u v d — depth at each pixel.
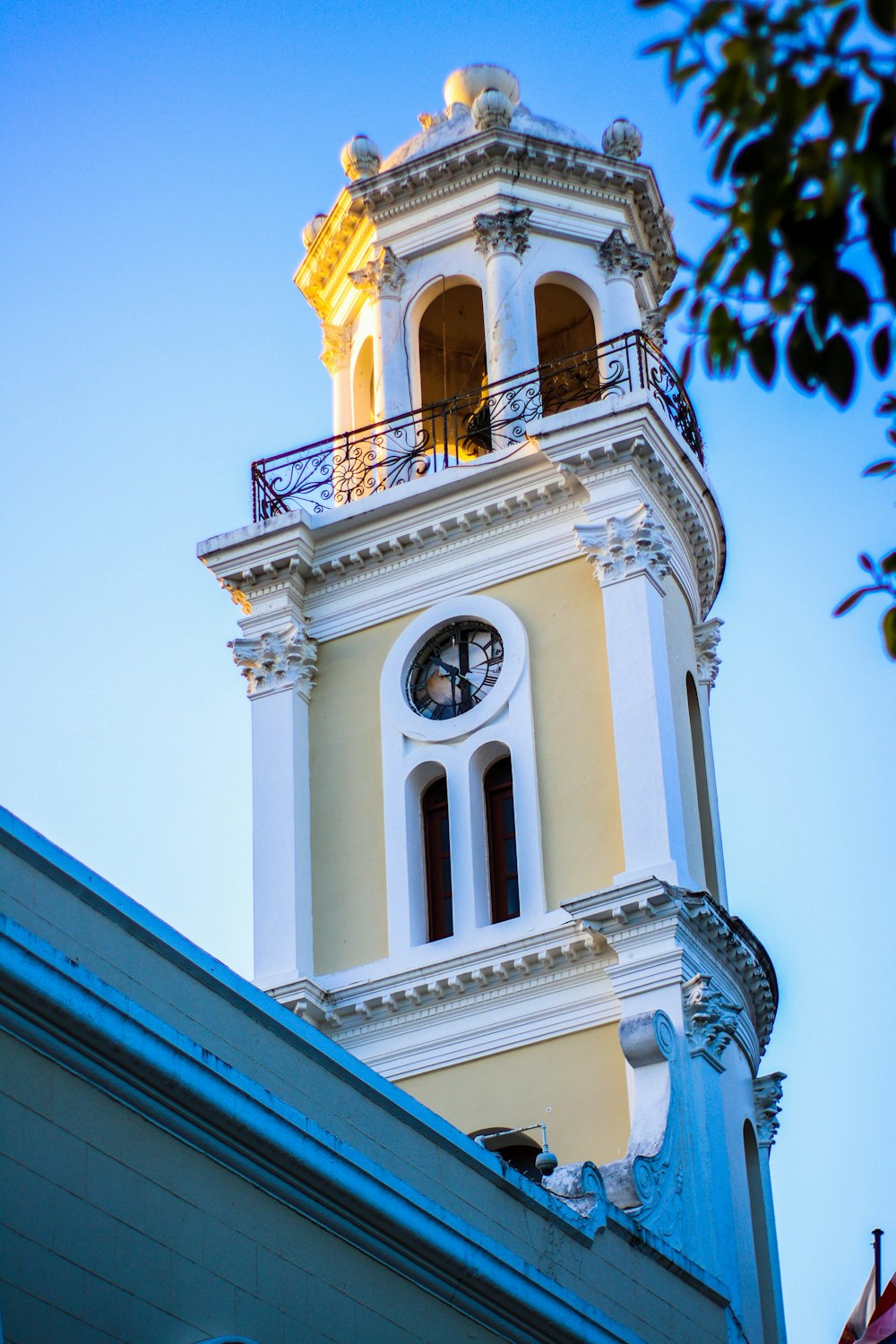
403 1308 25.08
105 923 22.61
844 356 13.88
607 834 38.38
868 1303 35.88
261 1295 22.95
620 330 44.59
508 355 43.28
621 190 46.12
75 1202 20.98
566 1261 28.89
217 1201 22.77
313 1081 24.95
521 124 46.00
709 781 41.75
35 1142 20.73
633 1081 35.78
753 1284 36.12
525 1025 37.44
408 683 41.41
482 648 41.19
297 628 42.28
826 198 13.69
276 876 40.25
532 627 40.66
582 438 40.53
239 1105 22.98
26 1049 20.95
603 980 37.19
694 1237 34.41
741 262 14.19
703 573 43.84
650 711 38.78
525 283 44.31
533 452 41.06
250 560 42.53
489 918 38.78
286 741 41.41
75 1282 20.70
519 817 39.06
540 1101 36.75
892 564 16.12
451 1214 26.08
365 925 39.59
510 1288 26.64
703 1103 35.88
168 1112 22.28
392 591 42.19
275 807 40.94
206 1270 22.31
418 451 42.84
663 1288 31.22
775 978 40.25
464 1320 26.12
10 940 20.80
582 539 40.41
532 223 45.16
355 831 40.56
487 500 41.50
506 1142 36.75
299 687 42.00
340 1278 24.23
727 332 14.50
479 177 45.34
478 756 40.03
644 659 39.25
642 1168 34.06
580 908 36.97
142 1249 21.61
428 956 38.53
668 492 41.50
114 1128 21.70
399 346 44.66
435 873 40.06
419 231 45.56
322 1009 38.84
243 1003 24.11
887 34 13.35
